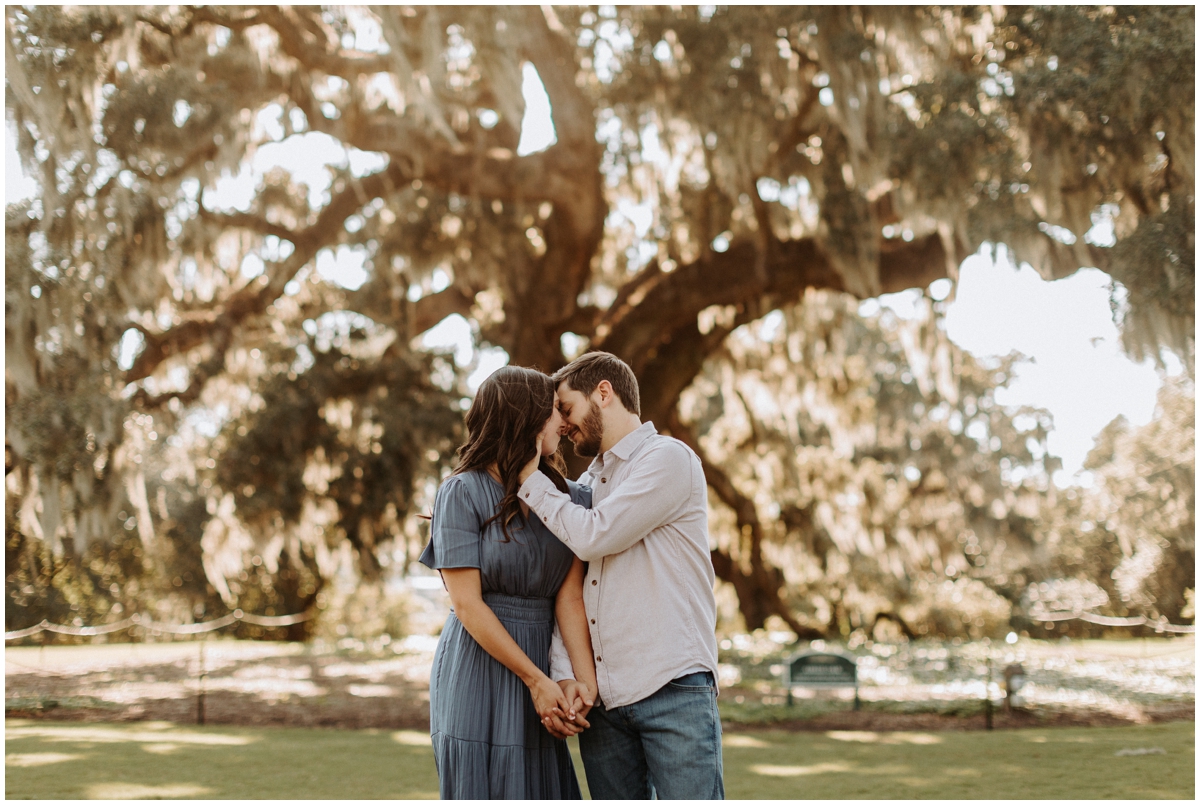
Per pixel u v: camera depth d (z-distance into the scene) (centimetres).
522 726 236
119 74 1025
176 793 479
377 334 1341
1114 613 1928
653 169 1282
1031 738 697
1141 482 1827
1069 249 1016
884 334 1889
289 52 1106
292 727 746
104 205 983
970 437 1903
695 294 1224
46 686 952
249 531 1255
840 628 1941
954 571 1933
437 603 2062
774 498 1842
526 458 247
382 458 1205
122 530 1389
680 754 235
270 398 1212
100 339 1007
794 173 1153
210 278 1266
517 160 1167
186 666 1202
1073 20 921
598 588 248
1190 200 892
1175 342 899
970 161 934
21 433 929
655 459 248
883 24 1009
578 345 1472
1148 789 503
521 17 1051
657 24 1023
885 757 616
